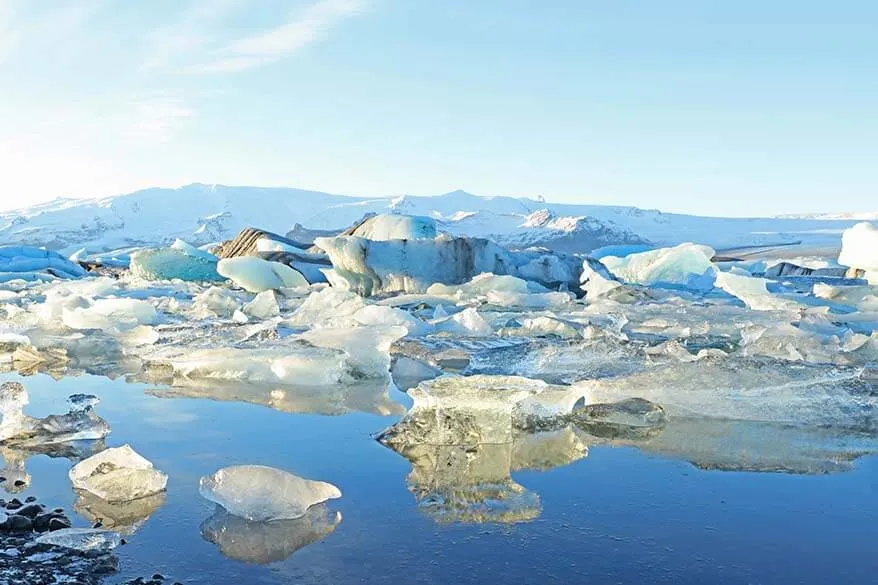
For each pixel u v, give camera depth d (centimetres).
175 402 425
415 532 221
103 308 803
